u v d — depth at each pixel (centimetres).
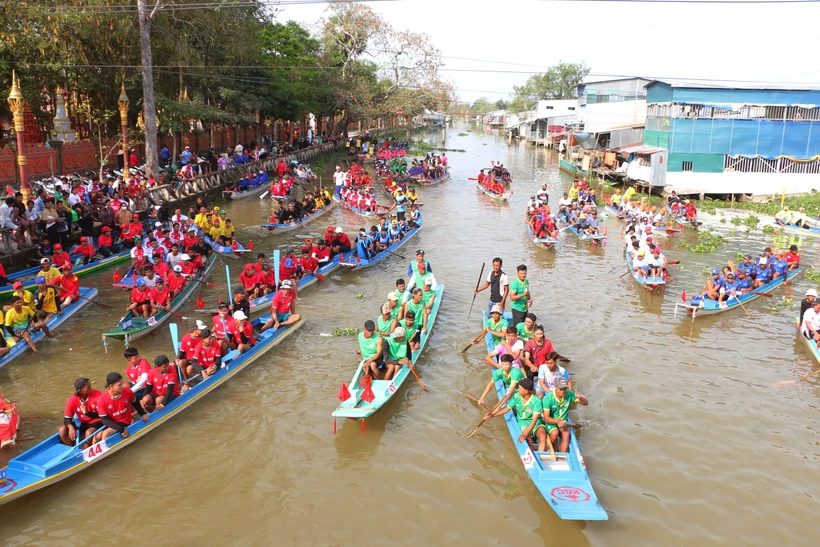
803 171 3888
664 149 3875
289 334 1556
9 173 2445
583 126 6844
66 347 1462
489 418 1109
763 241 2772
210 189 3447
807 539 870
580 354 1467
